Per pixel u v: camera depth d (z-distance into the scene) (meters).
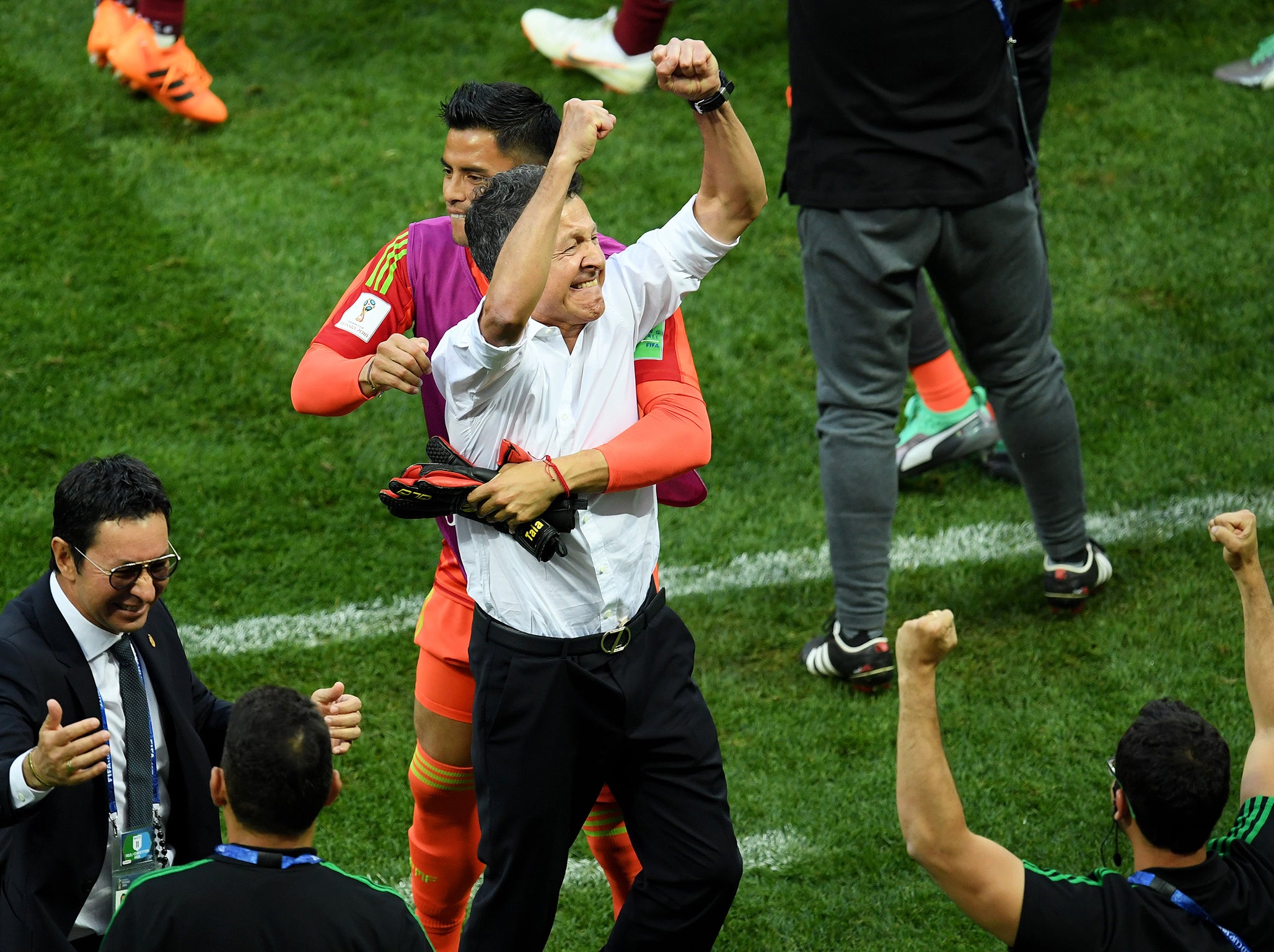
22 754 2.26
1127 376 5.07
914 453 4.74
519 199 2.28
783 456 4.88
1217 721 3.64
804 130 3.61
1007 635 4.04
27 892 2.30
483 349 2.18
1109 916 2.06
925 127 3.48
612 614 2.39
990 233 3.57
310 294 5.48
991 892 2.08
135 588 2.36
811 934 3.09
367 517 4.58
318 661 3.99
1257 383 4.98
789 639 4.09
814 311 3.72
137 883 1.96
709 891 2.47
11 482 4.62
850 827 3.38
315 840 3.40
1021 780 3.50
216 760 2.68
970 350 3.81
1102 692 3.79
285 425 4.93
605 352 2.40
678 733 2.46
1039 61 3.88
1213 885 2.08
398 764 3.63
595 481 2.28
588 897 3.23
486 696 2.43
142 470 2.40
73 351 5.17
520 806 2.43
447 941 3.10
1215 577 4.18
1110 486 4.58
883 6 3.37
